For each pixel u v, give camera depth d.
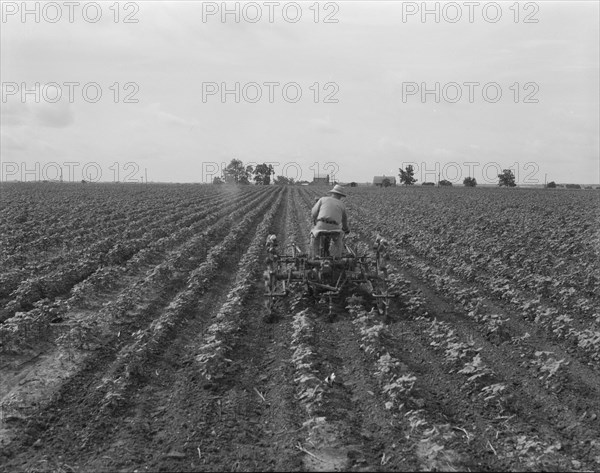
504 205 38.06
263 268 16.05
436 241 19.86
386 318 10.55
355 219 30.25
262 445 6.06
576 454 5.79
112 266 15.73
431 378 7.76
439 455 5.70
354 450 5.84
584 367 8.15
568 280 13.16
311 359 8.33
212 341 8.90
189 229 23.47
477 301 11.13
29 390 7.55
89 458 5.85
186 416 6.75
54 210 33.25
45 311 10.22
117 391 7.34
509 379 7.71
